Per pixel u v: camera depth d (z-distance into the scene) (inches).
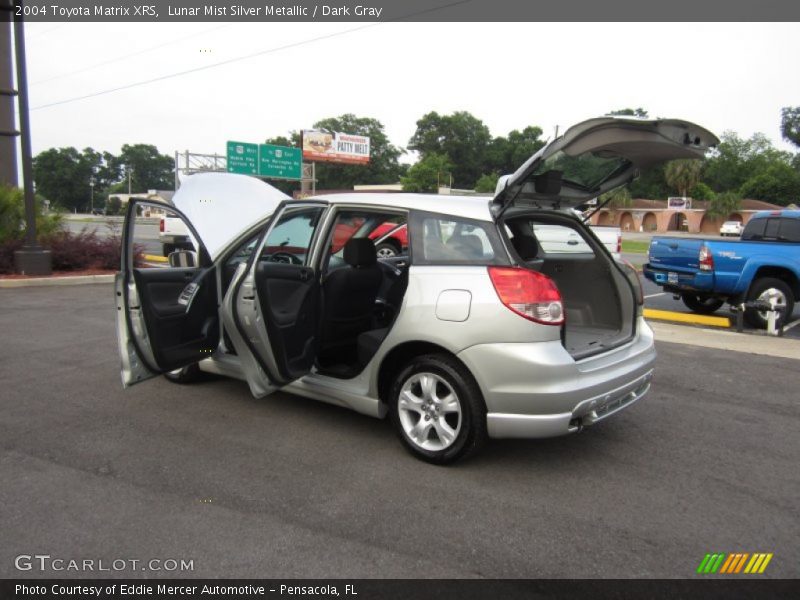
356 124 3777.1
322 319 170.7
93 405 185.3
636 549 111.9
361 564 105.7
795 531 119.3
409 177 3235.7
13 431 164.4
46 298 382.3
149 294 153.1
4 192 496.1
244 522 118.8
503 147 4018.2
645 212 2645.2
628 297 171.2
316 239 166.4
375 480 137.5
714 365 246.7
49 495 128.8
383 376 154.6
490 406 133.5
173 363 161.0
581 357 143.0
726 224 2124.8
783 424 179.6
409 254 147.3
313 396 168.7
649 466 148.6
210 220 176.9
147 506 124.6
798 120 3410.4
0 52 553.6
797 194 2829.7
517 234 180.2
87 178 4709.6
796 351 272.8
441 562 106.7
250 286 145.9
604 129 134.1
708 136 146.1
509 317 129.9
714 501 131.0
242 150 1696.6
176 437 161.3
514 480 139.0
